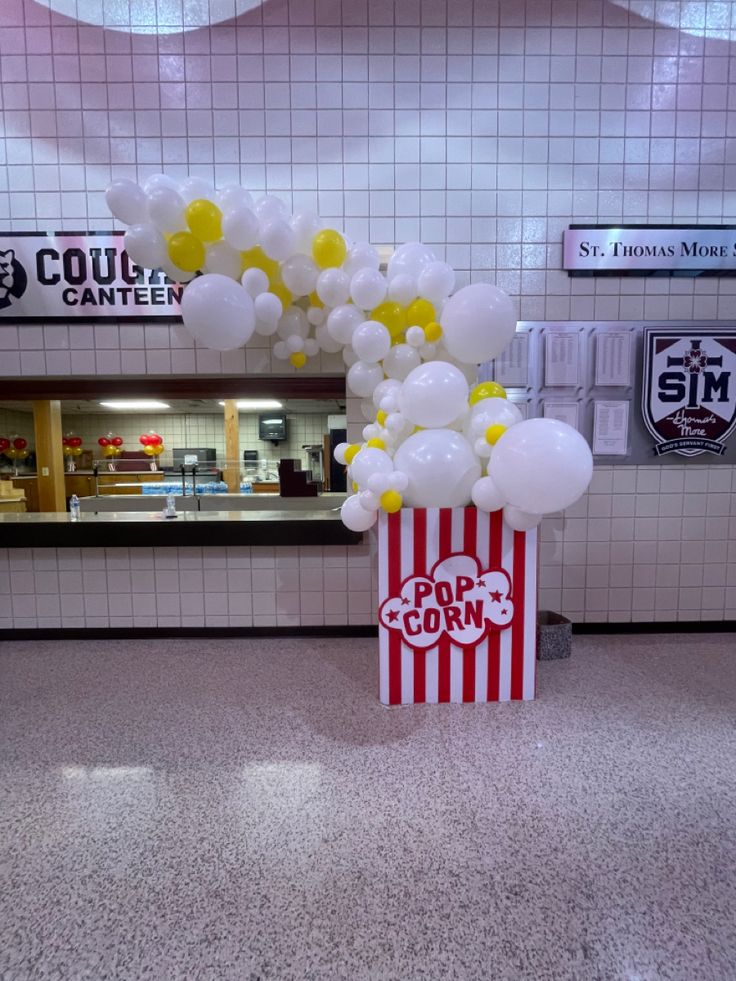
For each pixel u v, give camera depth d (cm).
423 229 306
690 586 329
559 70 299
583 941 126
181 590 327
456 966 120
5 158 300
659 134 305
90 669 281
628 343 312
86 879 144
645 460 320
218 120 299
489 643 239
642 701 242
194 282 214
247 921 131
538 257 309
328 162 301
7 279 303
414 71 297
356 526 236
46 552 324
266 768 193
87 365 308
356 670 279
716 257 310
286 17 292
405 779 186
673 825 163
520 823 164
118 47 294
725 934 127
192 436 937
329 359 308
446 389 213
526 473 187
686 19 298
